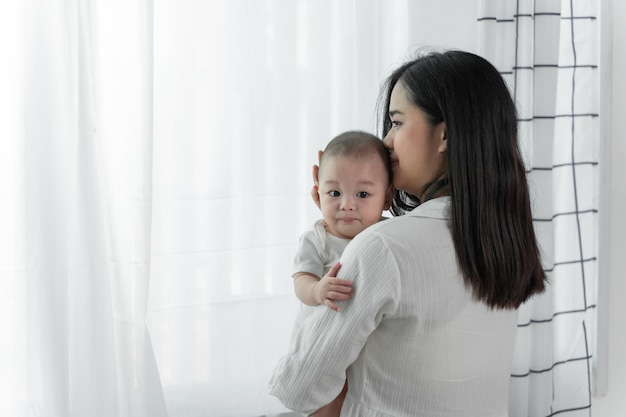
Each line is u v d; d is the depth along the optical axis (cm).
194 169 215
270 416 228
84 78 189
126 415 199
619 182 272
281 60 222
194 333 219
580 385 262
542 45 240
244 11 216
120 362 199
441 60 118
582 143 261
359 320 108
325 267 139
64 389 192
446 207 115
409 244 108
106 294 196
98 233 194
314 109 227
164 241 214
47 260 190
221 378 222
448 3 239
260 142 221
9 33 187
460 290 111
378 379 112
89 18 189
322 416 120
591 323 272
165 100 211
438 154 117
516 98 237
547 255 243
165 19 209
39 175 189
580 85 260
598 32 266
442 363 111
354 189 130
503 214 114
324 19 226
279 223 226
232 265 221
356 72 231
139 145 198
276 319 228
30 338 191
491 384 118
